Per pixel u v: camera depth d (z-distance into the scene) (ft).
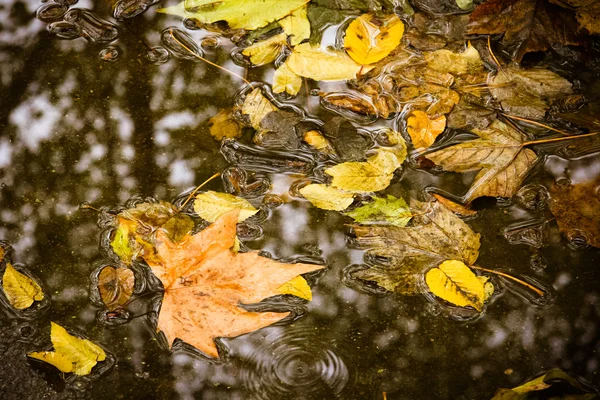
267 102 4.56
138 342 4.26
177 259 4.30
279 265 4.28
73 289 4.33
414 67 4.62
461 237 4.35
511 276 4.33
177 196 4.44
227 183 4.45
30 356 4.25
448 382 4.23
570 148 4.49
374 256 4.35
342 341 4.26
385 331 4.27
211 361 4.24
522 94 4.57
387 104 4.56
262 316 4.24
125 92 4.61
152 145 4.52
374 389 4.21
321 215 4.41
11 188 4.47
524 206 4.42
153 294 4.31
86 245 4.38
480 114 4.53
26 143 4.54
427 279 4.30
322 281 4.33
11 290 4.31
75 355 4.24
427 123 4.50
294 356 4.24
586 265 4.35
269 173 4.46
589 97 4.58
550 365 4.24
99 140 4.54
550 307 4.30
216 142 4.51
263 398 4.20
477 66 4.62
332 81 4.60
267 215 4.40
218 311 4.25
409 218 4.38
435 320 4.29
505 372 4.24
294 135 4.51
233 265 4.28
